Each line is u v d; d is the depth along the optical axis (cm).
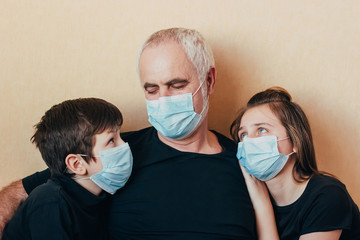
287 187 127
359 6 151
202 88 126
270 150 121
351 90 158
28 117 154
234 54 156
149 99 125
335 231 117
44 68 151
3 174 157
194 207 121
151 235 120
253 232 127
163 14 152
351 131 161
